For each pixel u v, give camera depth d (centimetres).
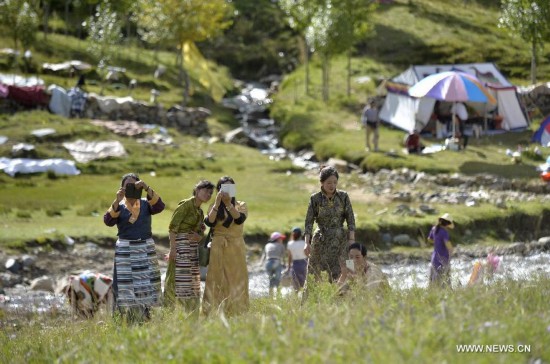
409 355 1093
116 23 10712
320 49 10644
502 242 5809
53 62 11006
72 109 9288
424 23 13512
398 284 2062
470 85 8138
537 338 1252
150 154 8275
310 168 8169
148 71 11500
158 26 11081
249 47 13988
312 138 9288
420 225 5722
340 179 7612
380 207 6462
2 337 2167
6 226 5353
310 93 11288
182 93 11038
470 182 7112
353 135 9206
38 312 2925
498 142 8512
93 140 8319
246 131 10306
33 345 1903
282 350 1185
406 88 9156
